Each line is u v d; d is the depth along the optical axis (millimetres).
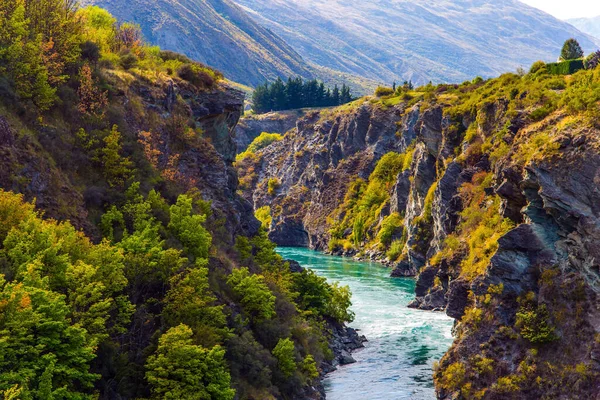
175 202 67062
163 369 45125
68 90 64438
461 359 58844
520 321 56531
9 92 55969
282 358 58000
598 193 54500
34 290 38219
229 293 61500
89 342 39688
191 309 51125
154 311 51812
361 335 83562
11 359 35719
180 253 55469
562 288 55719
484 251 68375
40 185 52500
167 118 75750
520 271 58562
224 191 78562
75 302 41781
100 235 55344
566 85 81438
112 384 43719
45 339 37094
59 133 59875
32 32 64312
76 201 55281
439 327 88375
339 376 67750
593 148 55688
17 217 44781
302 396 57875
